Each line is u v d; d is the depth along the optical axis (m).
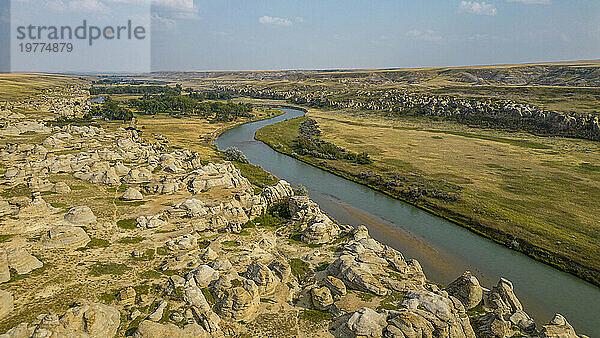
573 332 43.81
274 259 59.31
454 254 74.44
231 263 58.50
